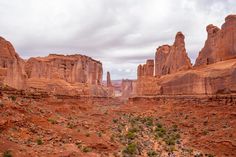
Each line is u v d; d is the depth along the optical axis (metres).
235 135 44.41
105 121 66.06
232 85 58.53
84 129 47.75
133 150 40.81
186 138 52.19
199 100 68.25
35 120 40.91
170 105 78.75
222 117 54.84
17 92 54.44
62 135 39.31
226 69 62.16
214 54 76.00
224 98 59.69
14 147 29.89
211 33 79.00
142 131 59.44
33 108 48.16
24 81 70.38
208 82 66.75
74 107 76.62
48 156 29.69
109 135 48.97
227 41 70.56
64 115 60.16
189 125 58.47
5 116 35.84
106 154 37.28
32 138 34.59
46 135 37.38
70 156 31.25
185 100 74.62
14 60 62.88
